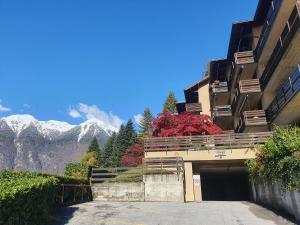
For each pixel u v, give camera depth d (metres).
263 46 29.08
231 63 39.62
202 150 26.97
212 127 33.53
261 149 18.42
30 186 11.34
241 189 36.78
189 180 26.27
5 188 10.32
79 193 22.28
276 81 28.31
